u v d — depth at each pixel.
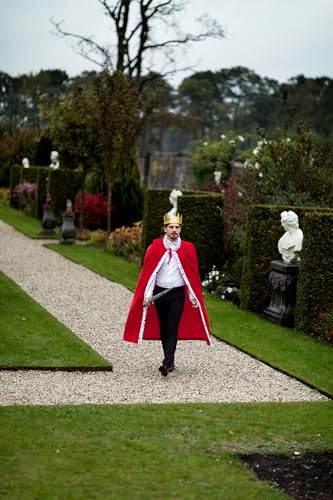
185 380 11.29
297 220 15.70
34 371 11.38
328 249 14.72
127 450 8.23
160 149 65.81
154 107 29.09
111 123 28.41
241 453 8.29
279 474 7.75
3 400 9.88
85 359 11.93
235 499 7.09
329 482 7.56
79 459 7.93
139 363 12.20
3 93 77.00
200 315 11.82
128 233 26.70
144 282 11.59
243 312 16.69
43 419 9.09
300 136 20.59
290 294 15.61
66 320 15.36
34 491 7.11
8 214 40.44
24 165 42.34
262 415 9.61
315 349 13.53
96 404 9.84
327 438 8.80
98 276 21.47
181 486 7.35
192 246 11.69
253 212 16.75
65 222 28.66
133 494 7.14
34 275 21.20
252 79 74.12
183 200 20.33
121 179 31.47
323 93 55.47
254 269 16.72
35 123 69.50
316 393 10.89
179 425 9.12
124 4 37.31
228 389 10.93
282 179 20.11
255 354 12.95
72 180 35.38
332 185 19.81
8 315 15.23
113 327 14.81
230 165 31.83
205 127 74.62
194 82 74.25
